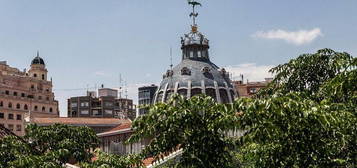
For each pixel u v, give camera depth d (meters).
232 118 13.12
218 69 123.75
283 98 12.69
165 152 14.82
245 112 13.00
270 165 15.18
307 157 13.83
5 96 124.38
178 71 120.06
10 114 125.12
